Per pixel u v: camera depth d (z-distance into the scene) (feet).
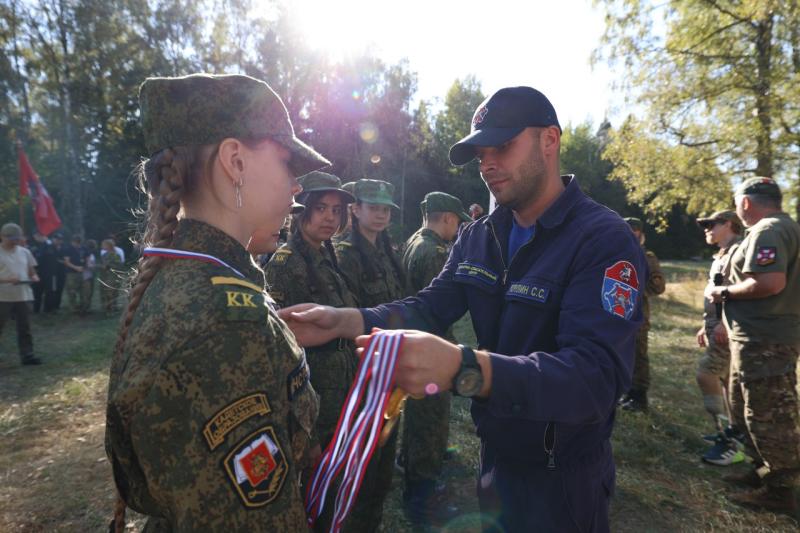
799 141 30.58
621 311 3.58
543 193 4.42
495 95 4.25
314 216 7.60
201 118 2.95
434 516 9.07
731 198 35.47
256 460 2.54
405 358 2.82
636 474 10.53
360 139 98.02
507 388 2.94
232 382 2.52
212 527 2.43
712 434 12.52
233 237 3.08
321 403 6.82
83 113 60.64
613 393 3.39
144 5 60.75
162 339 2.51
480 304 4.91
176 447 2.43
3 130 59.41
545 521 4.32
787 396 8.86
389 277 9.60
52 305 35.01
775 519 8.86
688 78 35.40
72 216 59.88
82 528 8.84
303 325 4.39
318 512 3.11
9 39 57.57
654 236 120.57
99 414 14.67
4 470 11.02
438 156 128.67
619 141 40.19
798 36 30.48
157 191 3.18
